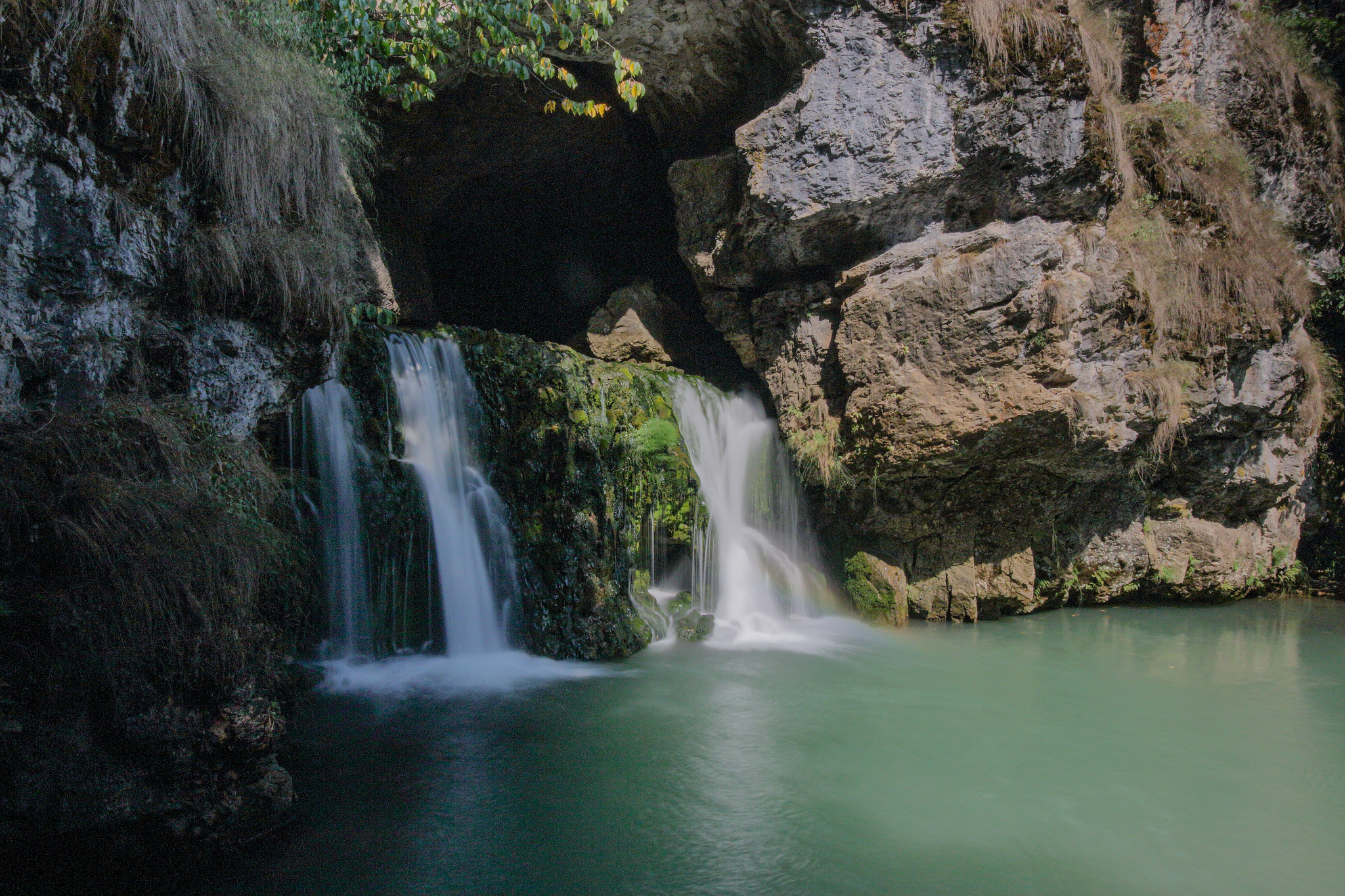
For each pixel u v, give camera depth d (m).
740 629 8.85
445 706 6.44
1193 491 9.91
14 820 3.63
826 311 9.16
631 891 4.21
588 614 7.68
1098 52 8.62
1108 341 8.06
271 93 4.86
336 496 6.90
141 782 3.89
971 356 8.13
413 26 7.14
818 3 8.16
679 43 9.42
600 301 12.91
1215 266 8.80
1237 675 7.61
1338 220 10.39
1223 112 9.85
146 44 4.16
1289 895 4.29
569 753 5.74
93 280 4.00
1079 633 8.96
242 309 4.80
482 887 4.19
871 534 9.46
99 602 3.71
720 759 5.71
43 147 3.77
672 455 8.61
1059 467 8.80
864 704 6.79
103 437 3.89
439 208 11.38
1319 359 10.48
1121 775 5.58
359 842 4.50
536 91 10.35
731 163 9.26
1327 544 11.19
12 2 3.59
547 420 7.90
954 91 7.99
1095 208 8.12
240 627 4.20
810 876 4.38
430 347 7.65
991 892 4.29
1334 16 10.90
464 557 7.71
